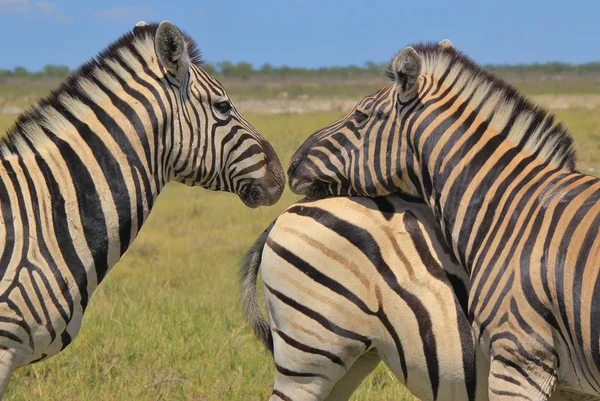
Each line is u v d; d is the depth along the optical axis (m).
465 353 6.49
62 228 6.67
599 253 5.57
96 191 6.80
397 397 9.54
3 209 6.51
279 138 36.78
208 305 12.90
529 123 6.45
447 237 6.54
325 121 49.06
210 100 7.23
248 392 9.67
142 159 6.95
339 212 6.91
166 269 15.40
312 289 6.88
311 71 173.00
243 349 10.95
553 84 117.94
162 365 10.45
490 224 6.27
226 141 7.32
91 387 9.77
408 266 6.70
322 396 7.02
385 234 6.79
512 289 5.94
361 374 7.37
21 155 6.75
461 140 6.51
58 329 6.66
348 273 6.80
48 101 6.94
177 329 11.56
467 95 6.62
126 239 6.97
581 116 46.62
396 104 6.73
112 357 10.59
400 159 6.73
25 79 152.88
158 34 6.91
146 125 6.95
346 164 6.90
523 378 5.90
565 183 6.07
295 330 6.96
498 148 6.43
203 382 9.90
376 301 6.76
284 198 22.52
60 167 6.73
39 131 6.81
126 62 7.02
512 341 5.92
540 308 5.81
